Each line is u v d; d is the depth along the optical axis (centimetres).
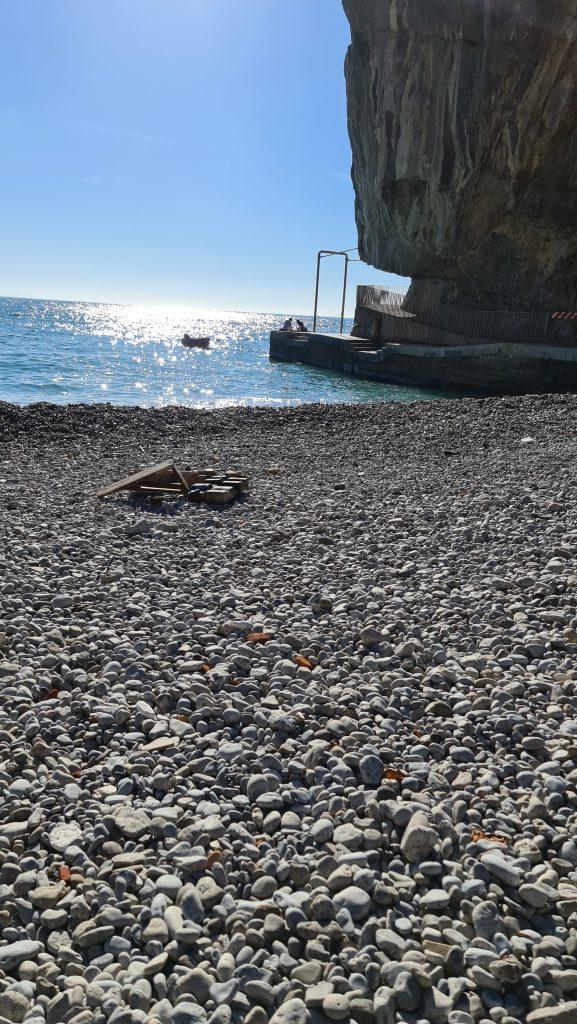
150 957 191
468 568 480
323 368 3631
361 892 206
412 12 2728
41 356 3600
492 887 210
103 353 4147
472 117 2611
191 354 4734
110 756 278
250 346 7056
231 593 443
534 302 2936
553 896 206
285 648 363
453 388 2666
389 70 2986
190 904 203
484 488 712
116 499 731
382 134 3155
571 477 738
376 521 612
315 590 452
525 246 2880
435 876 218
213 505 705
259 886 210
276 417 1342
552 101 2431
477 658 349
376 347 3384
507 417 1241
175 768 269
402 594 443
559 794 250
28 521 619
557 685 325
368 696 319
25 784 257
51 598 435
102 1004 174
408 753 279
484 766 271
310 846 229
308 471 895
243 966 182
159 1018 170
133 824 234
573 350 2222
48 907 205
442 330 3266
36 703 316
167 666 348
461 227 2938
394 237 3434
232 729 296
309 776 264
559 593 430
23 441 1089
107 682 330
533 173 2617
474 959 187
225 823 238
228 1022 169
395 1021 172
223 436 1182
